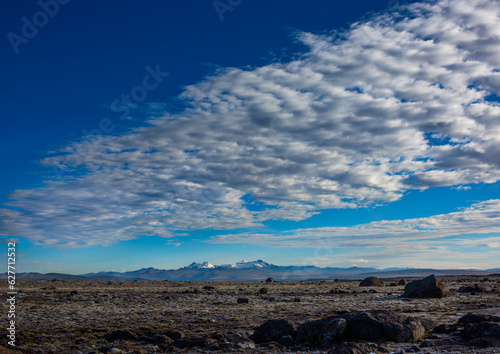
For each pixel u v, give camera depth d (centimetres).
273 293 6350
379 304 3938
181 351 1848
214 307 4084
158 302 4875
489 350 1620
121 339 2191
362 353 1619
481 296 4806
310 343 1933
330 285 9175
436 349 1689
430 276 4738
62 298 5556
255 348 1859
